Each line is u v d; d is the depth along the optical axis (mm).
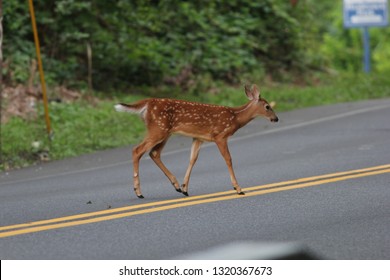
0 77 28938
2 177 23500
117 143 28859
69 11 34812
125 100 35438
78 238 14055
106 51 37500
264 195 17750
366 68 53438
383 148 24656
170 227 14734
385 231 14125
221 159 24500
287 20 49469
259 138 28703
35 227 15102
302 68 49250
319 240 13531
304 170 21281
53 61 35625
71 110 32156
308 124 31859
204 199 17469
